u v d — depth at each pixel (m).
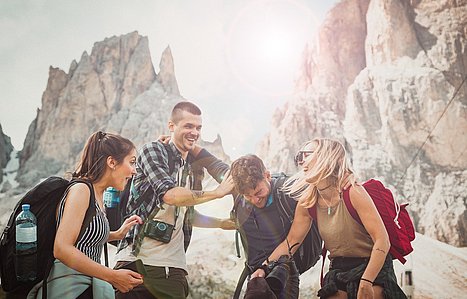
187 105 5.77
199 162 5.83
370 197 5.24
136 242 5.21
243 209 5.58
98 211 3.61
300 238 5.38
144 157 5.36
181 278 5.34
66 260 3.39
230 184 5.53
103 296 3.66
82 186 3.55
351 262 5.17
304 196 5.34
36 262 3.61
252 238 5.58
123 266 5.19
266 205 5.48
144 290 5.13
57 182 3.70
